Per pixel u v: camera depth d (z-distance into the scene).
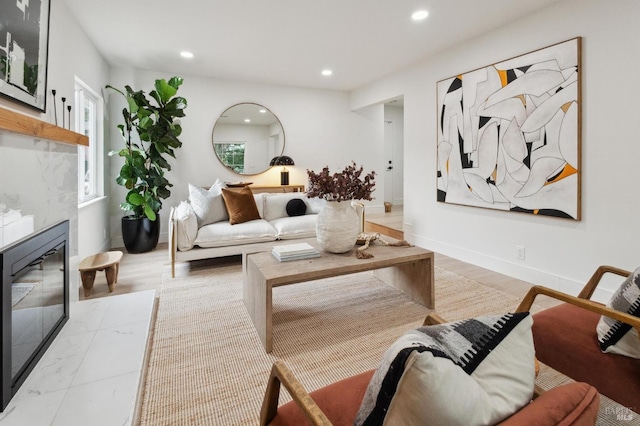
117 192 4.36
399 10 2.83
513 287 2.86
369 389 0.61
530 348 0.66
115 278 2.83
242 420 1.38
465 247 3.61
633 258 2.30
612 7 2.33
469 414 0.51
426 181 4.10
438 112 3.83
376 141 6.16
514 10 2.81
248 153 5.13
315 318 2.32
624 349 1.17
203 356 1.83
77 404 1.34
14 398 1.36
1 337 1.30
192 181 4.82
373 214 6.17
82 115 3.36
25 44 1.90
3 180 1.47
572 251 2.64
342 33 3.29
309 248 2.34
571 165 2.58
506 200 3.09
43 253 1.73
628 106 2.28
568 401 0.55
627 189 2.30
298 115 5.44
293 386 0.78
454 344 0.63
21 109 1.93
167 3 2.70
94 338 1.86
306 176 5.56
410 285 2.65
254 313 2.19
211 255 3.30
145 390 1.55
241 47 3.64
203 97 4.79
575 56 2.52
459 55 3.56
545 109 2.73
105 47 3.62
